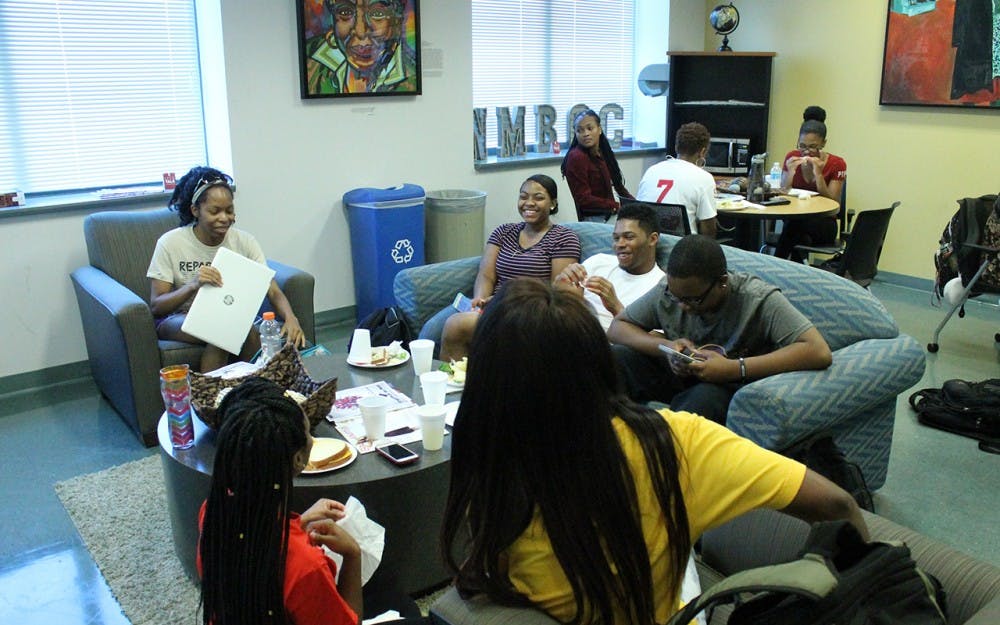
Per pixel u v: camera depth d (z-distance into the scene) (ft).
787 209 14.82
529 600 3.65
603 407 3.36
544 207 11.55
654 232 10.17
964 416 11.00
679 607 4.10
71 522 8.88
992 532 8.70
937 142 17.70
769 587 3.12
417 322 11.68
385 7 15.30
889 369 7.88
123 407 11.02
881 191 18.89
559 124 20.67
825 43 19.31
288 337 10.87
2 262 12.27
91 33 13.23
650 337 8.71
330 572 4.80
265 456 4.20
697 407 7.95
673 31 21.02
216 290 10.31
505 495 3.41
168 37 14.05
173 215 12.53
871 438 8.54
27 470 10.07
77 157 13.48
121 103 13.75
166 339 10.82
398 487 6.82
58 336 12.96
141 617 7.23
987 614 3.58
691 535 3.62
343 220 15.83
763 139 20.06
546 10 19.65
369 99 15.66
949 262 14.32
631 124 22.27
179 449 7.36
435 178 17.04
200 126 14.75
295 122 14.82
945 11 16.94
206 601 4.46
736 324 8.13
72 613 7.37
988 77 16.55
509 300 3.37
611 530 3.36
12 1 12.42
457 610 3.70
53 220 12.60
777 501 3.57
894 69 18.03
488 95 19.11
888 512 9.11
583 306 3.40
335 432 7.53
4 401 12.29
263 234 14.87
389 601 5.92
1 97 12.60
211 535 4.36
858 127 19.07
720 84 20.39
